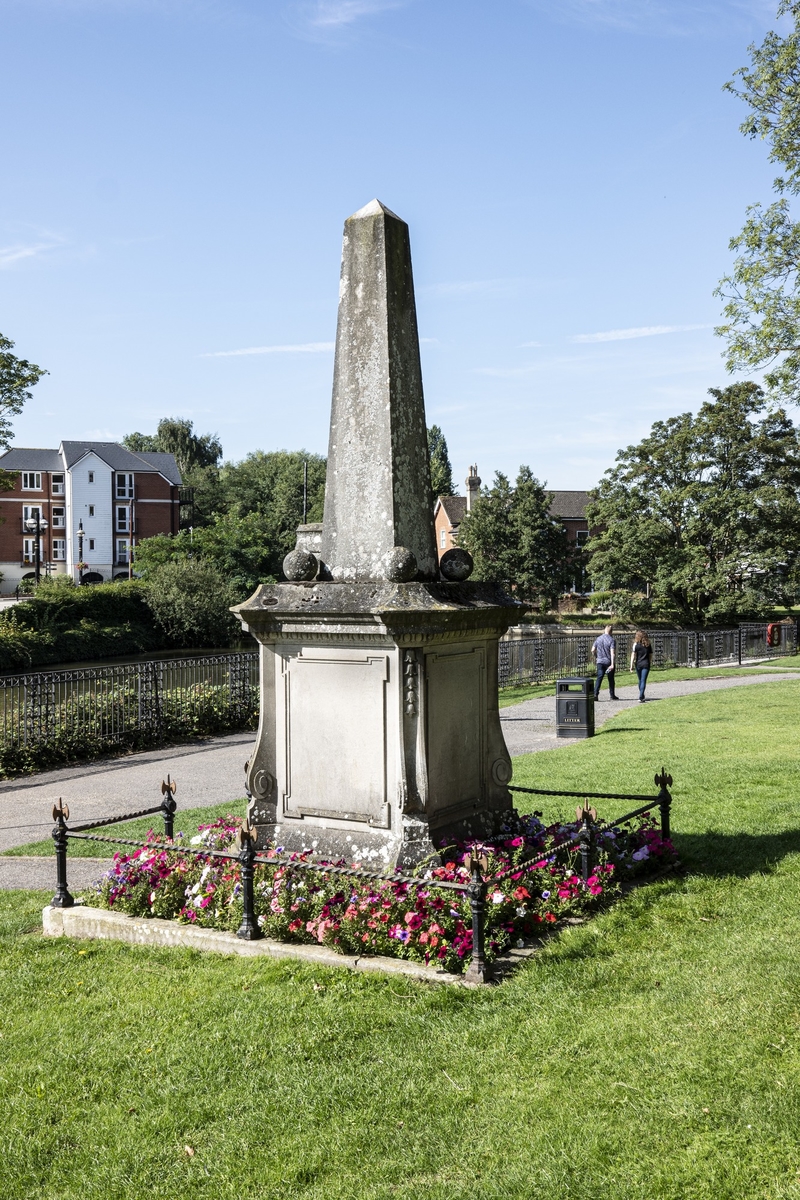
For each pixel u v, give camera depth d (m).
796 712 17.28
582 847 6.20
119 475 73.94
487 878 5.55
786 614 53.34
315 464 83.75
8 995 5.51
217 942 5.93
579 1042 4.39
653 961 5.27
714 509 48.03
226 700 19.47
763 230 19.36
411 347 6.65
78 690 17.36
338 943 5.56
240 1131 3.95
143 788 13.49
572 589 61.31
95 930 6.50
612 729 16.53
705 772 11.35
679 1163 3.49
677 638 32.34
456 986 5.02
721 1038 4.33
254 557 57.69
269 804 6.70
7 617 42.91
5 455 73.44
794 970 5.00
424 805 6.10
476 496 66.94
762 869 6.95
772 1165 3.44
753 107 19.19
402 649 6.04
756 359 19.58
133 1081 4.43
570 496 75.25
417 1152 3.70
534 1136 3.73
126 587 49.62
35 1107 4.27
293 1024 4.78
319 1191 3.53
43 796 13.23
